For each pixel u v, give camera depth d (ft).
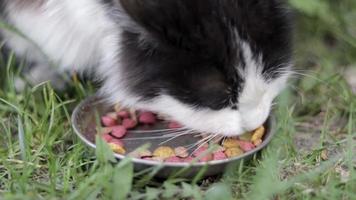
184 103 1.62
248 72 1.59
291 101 1.94
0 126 1.82
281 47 1.64
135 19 1.53
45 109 1.81
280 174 1.65
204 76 1.58
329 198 1.54
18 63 1.99
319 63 2.10
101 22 1.71
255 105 1.63
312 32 2.20
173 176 1.58
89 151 1.66
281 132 1.75
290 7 1.79
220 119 1.63
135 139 1.76
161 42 1.55
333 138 1.81
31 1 1.85
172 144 1.74
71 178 1.64
